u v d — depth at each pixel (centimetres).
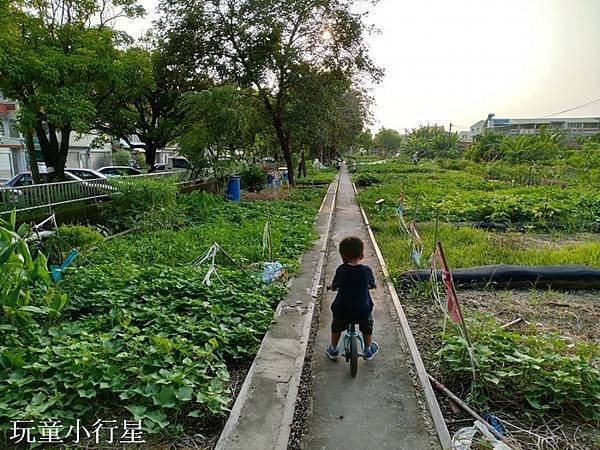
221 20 1875
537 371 353
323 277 704
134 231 972
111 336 388
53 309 416
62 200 955
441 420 318
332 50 1981
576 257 749
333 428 317
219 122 1518
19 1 1215
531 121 8988
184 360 350
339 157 7412
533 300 584
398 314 523
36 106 1246
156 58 2045
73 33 1341
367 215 1340
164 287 526
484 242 869
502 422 322
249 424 306
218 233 899
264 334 457
